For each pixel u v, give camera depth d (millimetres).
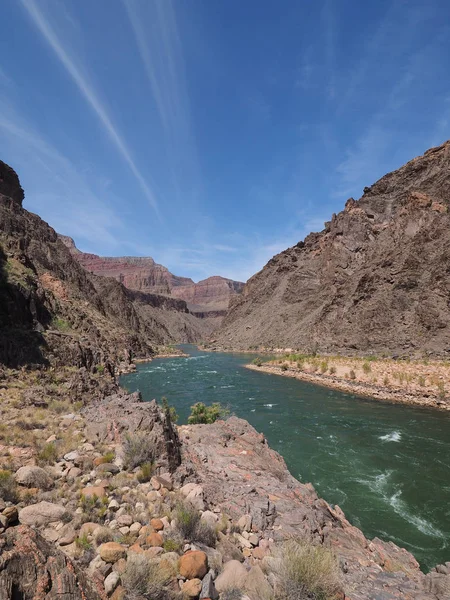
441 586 6398
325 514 9734
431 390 31734
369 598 5773
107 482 7613
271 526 7688
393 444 19844
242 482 10141
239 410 28625
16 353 25688
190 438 14508
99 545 5176
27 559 3490
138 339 88500
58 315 44469
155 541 5562
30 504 6160
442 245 52188
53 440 10023
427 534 10961
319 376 45594
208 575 4883
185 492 8039
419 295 52156
